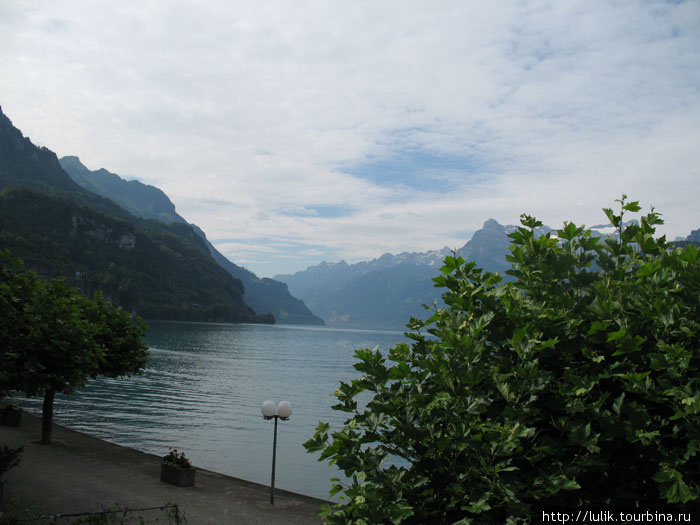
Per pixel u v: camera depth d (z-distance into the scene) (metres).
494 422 3.80
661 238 4.36
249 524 12.89
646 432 3.26
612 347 3.80
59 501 13.20
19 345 14.45
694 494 3.07
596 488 3.65
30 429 24.12
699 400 3.09
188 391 59.56
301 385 70.06
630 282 4.01
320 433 4.16
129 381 65.31
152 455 20.84
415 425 3.87
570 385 3.70
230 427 40.06
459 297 4.36
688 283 3.93
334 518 3.71
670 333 3.67
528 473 3.65
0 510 11.81
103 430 35.59
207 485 16.44
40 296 16.12
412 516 3.63
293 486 25.70
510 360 4.01
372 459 3.81
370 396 53.84
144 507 13.31
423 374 4.09
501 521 3.59
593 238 4.58
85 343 16.53
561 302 4.10
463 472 3.68
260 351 131.25
